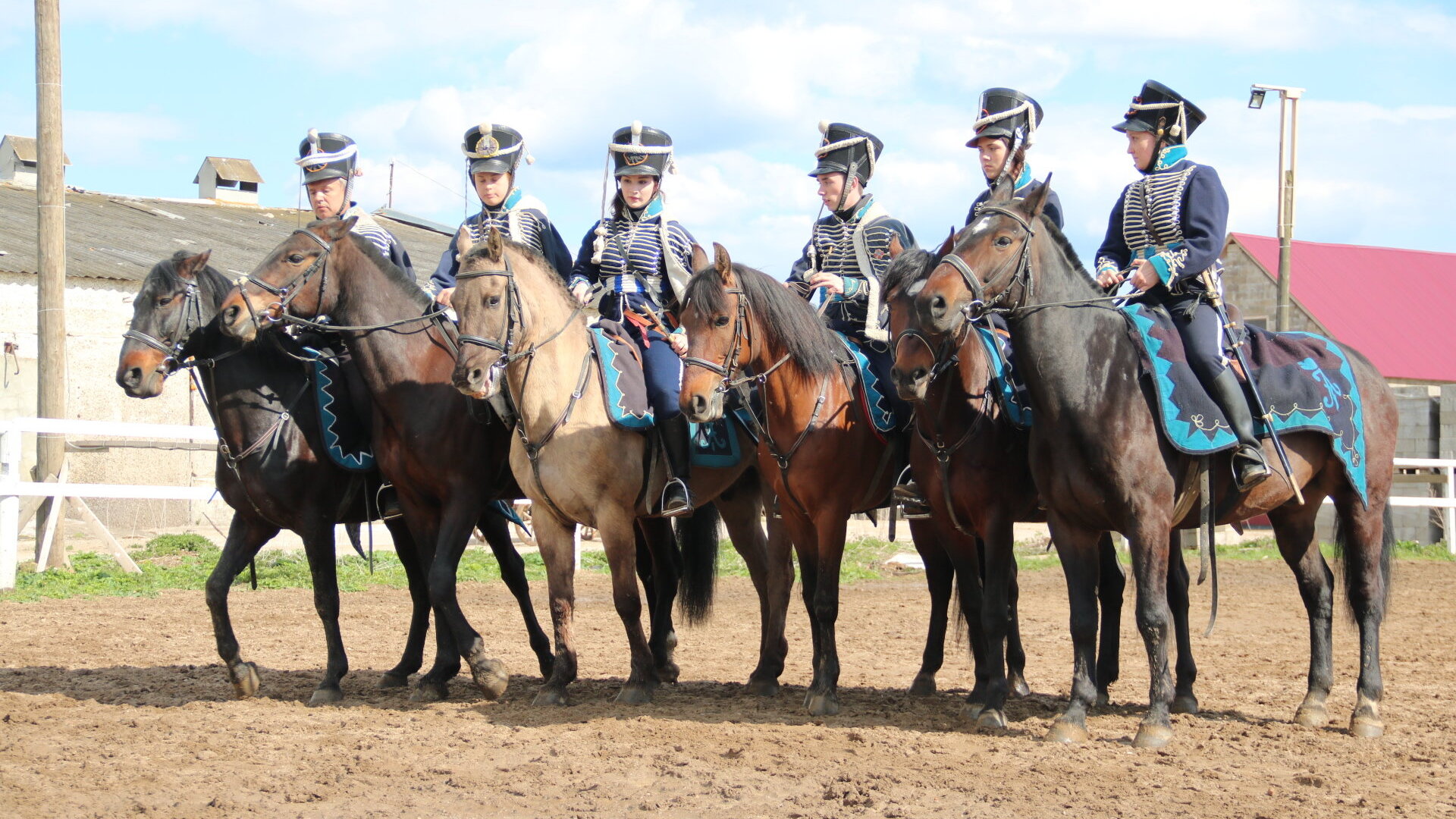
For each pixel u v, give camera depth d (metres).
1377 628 6.51
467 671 8.14
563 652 6.86
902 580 14.41
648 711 6.66
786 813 4.70
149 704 6.79
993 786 5.05
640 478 6.88
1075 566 5.96
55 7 12.72
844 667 8.41
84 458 17.89
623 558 6.83
